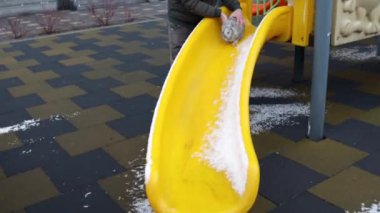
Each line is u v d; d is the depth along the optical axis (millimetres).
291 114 3391
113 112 3639
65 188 2479
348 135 2984
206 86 2500
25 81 4637
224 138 2199
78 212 2242
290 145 2873
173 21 2998
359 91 3838
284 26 2906
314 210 2170
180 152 2154
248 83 2301
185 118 2314
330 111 3418
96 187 2475
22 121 3527
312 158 2686
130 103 3838
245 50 2719
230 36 2719
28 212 2266
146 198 2330
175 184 1965
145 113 3590
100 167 2707
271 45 5645
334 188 2348
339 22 2863
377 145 2828
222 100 2408
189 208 1826
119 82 4445
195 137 2246
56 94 4164
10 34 7262
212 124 2305
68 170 2686
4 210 2291
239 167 1935
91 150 2945
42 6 9594
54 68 5098
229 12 2975
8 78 4773
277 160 2678
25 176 2635
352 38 3057
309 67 4598
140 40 6402
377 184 2371
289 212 2162
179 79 2400
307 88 3992
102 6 10008
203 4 2707
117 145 3010
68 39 6719
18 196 2418
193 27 2980
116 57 5473
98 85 4379
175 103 2314
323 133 2996
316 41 2734
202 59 2621
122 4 10383
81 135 3201
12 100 4051
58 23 8031
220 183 1967
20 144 3088
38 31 7434
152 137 2045
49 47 6234
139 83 4383
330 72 4383
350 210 2150
